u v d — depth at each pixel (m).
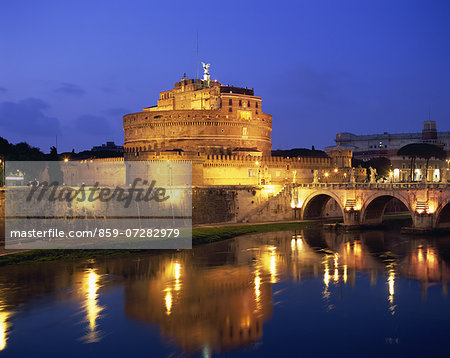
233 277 76.75
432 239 108.12
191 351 50.25
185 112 165.50
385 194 121.19
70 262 86.19
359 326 56.22
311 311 60.97
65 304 63.62
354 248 100.50
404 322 57.31
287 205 145.38
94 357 49.12
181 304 63.62
